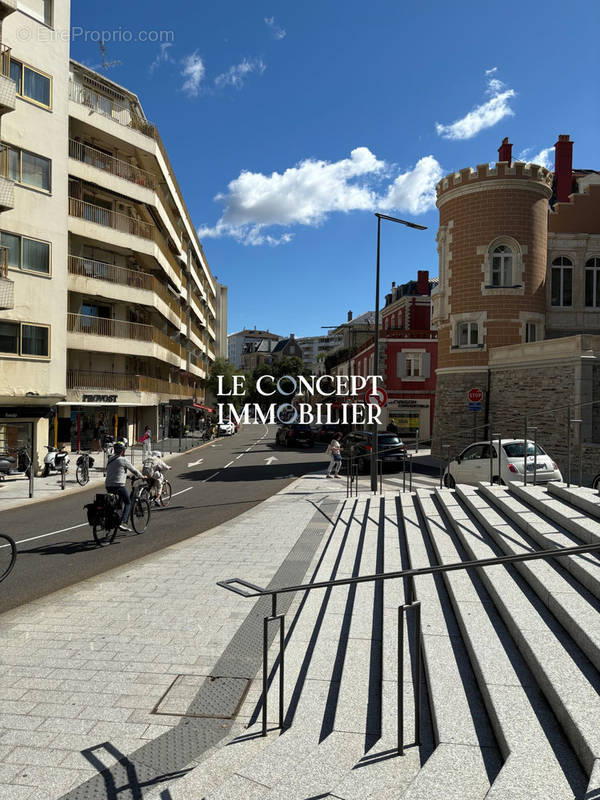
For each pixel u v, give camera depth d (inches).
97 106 1237.1
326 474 852.0
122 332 1246.3
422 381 1545.3
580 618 151.8
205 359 3063.5
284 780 123.2
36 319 871.7
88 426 1291.8
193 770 133.9
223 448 1476.4
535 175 982.4
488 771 113.3
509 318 978.7
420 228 722.8
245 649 208.8
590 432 749.9
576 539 220.5
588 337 757.3
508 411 916.6
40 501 628.4
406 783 116.6
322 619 232.4
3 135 824.9
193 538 405.7
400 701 130.4
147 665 196.9
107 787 130.5
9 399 827.4
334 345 6136.8
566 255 1071.6
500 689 137.3
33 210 866.8
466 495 375.2
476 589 213.5
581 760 107.0
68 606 259.6
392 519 415.5
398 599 236.1
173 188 1651.1
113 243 1196.5
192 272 2175.2
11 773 136.3
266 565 326.0
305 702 164.6
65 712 166.1
